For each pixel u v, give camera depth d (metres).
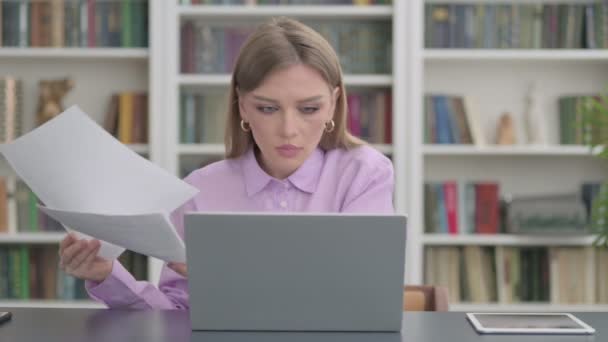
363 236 1.02
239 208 1.58
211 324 1.05
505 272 3.07
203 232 1.02
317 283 1.03
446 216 3.06
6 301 3.03
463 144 3.08
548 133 3.21
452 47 3.05
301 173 1.55
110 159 1.15
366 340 0.99
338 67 1.32
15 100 3.05
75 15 3.05
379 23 3.15
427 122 3.07
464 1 3.08
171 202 1.16
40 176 1.16
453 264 3.07
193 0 3.04
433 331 1.05
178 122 3.04
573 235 3.00
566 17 3.05
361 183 1.52
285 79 1.18
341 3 3.04
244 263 1.03
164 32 2.98
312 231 1.02
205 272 1.03
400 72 2.98
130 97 3.09
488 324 1.07
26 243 3.13
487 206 3.06
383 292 1.03
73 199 1.16
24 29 3.04
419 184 2.98
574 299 3.06
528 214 3.00
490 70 3.24
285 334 1.03
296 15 3.07
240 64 1.30
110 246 1.24
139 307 1.38
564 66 3.22
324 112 1.22
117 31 3.06
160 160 2.98
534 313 1.17
